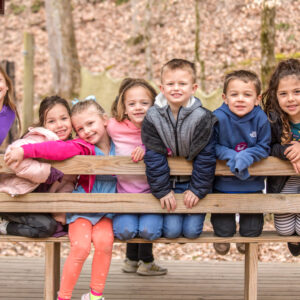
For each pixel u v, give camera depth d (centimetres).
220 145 301
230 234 310
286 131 301
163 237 314
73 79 839
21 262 442
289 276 409
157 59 1244
